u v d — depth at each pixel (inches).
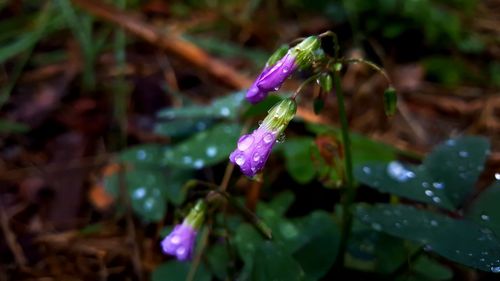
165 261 5.2
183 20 9.0
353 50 8.3
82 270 5.2
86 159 6.3
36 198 5.9
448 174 4.2
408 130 6.9
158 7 9.2
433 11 8.5
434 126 7.0
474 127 7.0
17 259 5.3
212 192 4.1
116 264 5.2
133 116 6.8
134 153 5.8
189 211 4.1
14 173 6.1
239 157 3.5
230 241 4.8
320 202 5.7
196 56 7.4
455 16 8.9
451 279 4.8
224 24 9.0
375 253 4.4
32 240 5.5
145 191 5.5
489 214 3.8
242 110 5.7
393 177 4.2
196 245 4.8
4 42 8.1
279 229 4.5
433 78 8.0
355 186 5.4
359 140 5.5
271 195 5.7
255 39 8.8
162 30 7.7
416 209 3.9
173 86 7.3
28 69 7.6
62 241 5.4
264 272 3.8
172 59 7.8
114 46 8.0
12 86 7.2
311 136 6.3
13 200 5.9
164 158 5.5
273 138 3.5
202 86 7.5
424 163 4.3
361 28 8.6
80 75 7.5
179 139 6.0
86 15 8.0
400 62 8.3
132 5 9.1
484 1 10.1
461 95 7.7
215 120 6.1
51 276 5.1
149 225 5.5
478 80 8.0
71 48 7.9
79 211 5.8
